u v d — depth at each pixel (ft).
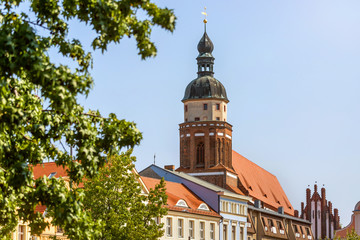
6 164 90.02
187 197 361.30
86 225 94.32
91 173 94.17
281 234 469.98
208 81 473.26
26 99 92.73
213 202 373.81
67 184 252.42
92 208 191.31
